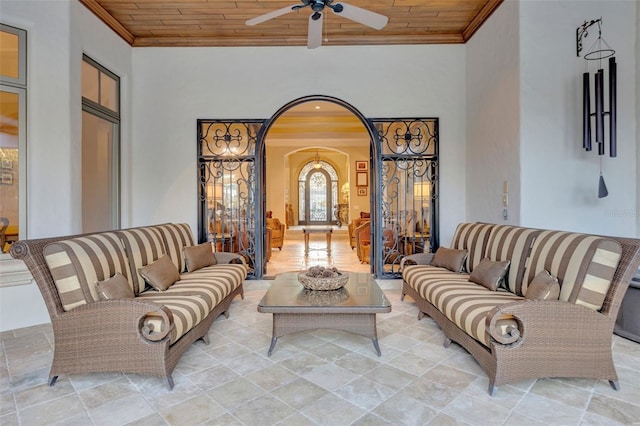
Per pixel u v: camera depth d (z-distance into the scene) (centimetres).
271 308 255
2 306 313
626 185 350
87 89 398
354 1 393
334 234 1177
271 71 481
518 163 355
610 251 215
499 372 207
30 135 333
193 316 250
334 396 209
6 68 326
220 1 391
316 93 481
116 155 457
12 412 193
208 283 313
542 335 210
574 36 351
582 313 212
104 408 197
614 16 350
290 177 1566
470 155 464
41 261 222
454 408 196
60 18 346
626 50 351
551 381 224
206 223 488
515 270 286
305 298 277
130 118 471
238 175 512
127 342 217
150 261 321
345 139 912
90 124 412
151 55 478
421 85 480
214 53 480
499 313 206
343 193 1552
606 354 213
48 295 220
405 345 284
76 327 219
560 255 243
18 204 330
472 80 457
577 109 350
